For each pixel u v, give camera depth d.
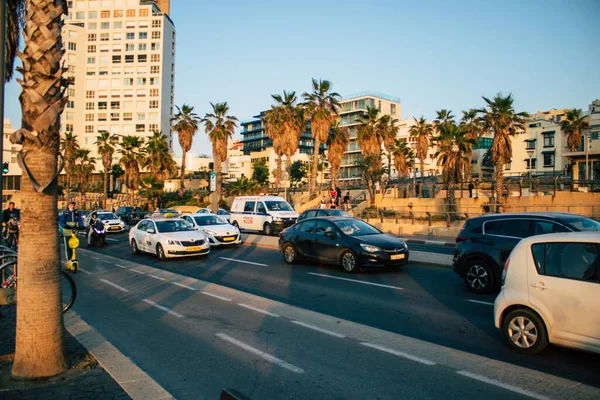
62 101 4.93
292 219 25.77
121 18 94.38
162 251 16.16
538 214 9.12
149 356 6.08
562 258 5.63
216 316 8.16
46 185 4.85
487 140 73.81
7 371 5.11
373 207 40.94
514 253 6.11
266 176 87.94
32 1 4.87
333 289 10.53
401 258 12.27
